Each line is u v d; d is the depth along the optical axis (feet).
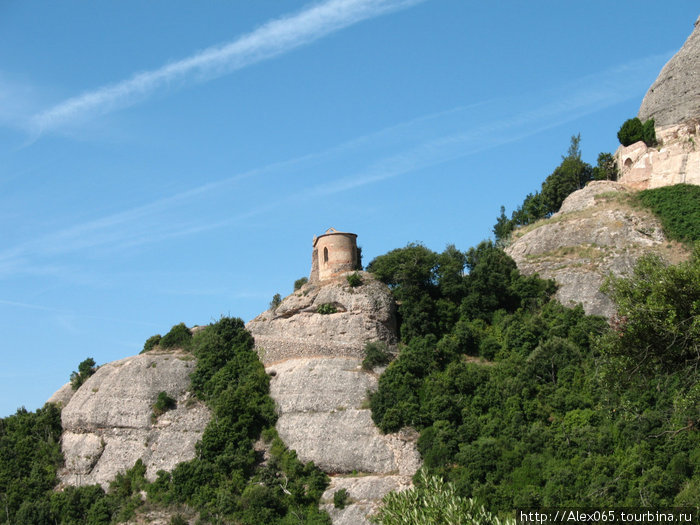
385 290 377.71
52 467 362.33
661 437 281.95
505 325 362.53
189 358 377.71
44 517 338.54
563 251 392.47
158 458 344.49
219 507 311.88
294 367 356.79
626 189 413.18
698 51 445.37
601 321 342.44
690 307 176.04
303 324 377.30
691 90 437.58
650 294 181.88
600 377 187.32
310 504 309.22
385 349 356.18
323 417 333.42
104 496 341.21
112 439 358.84
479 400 324.80
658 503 261.24
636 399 298.15
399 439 316.81
